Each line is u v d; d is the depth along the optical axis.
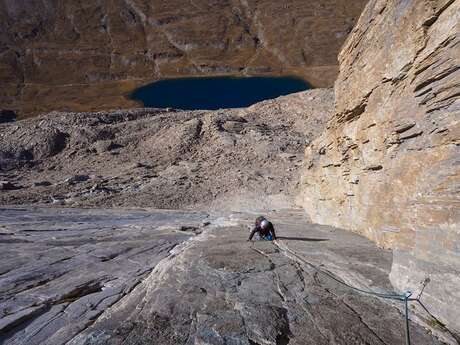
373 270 9.30
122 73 125.62
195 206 40.34
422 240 7.43
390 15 11.01
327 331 6.48
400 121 9.79
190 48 134.25
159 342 6.14
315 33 133.75
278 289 8.38
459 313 6.16
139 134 63.41
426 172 8.00
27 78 125.25
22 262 12.34
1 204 37.16
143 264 12.28
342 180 17.50
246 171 49.25
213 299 7.79
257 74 117.94
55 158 57.16
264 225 14.07
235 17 147.38
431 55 8.07
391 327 6.57
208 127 62.78
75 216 27.95
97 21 150.75
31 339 6.82
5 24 146.88
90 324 7.31
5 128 65.81
